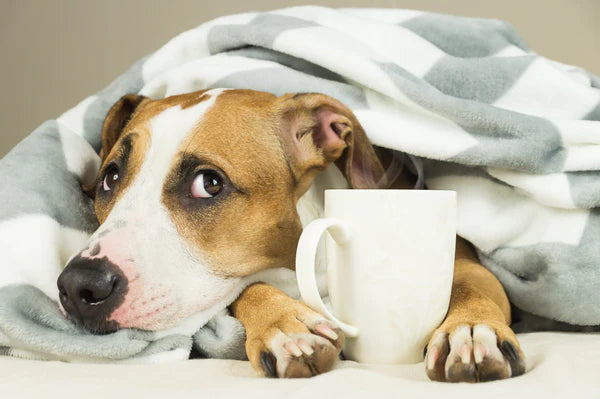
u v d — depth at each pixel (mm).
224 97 1600
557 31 3480
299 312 1198
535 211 1705
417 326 1128
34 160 1684
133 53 3777
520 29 3453
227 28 1933
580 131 1688
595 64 3500
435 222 1117
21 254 1449
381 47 1910
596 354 1132
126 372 1099
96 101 2068
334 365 1097
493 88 1861
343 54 1745
